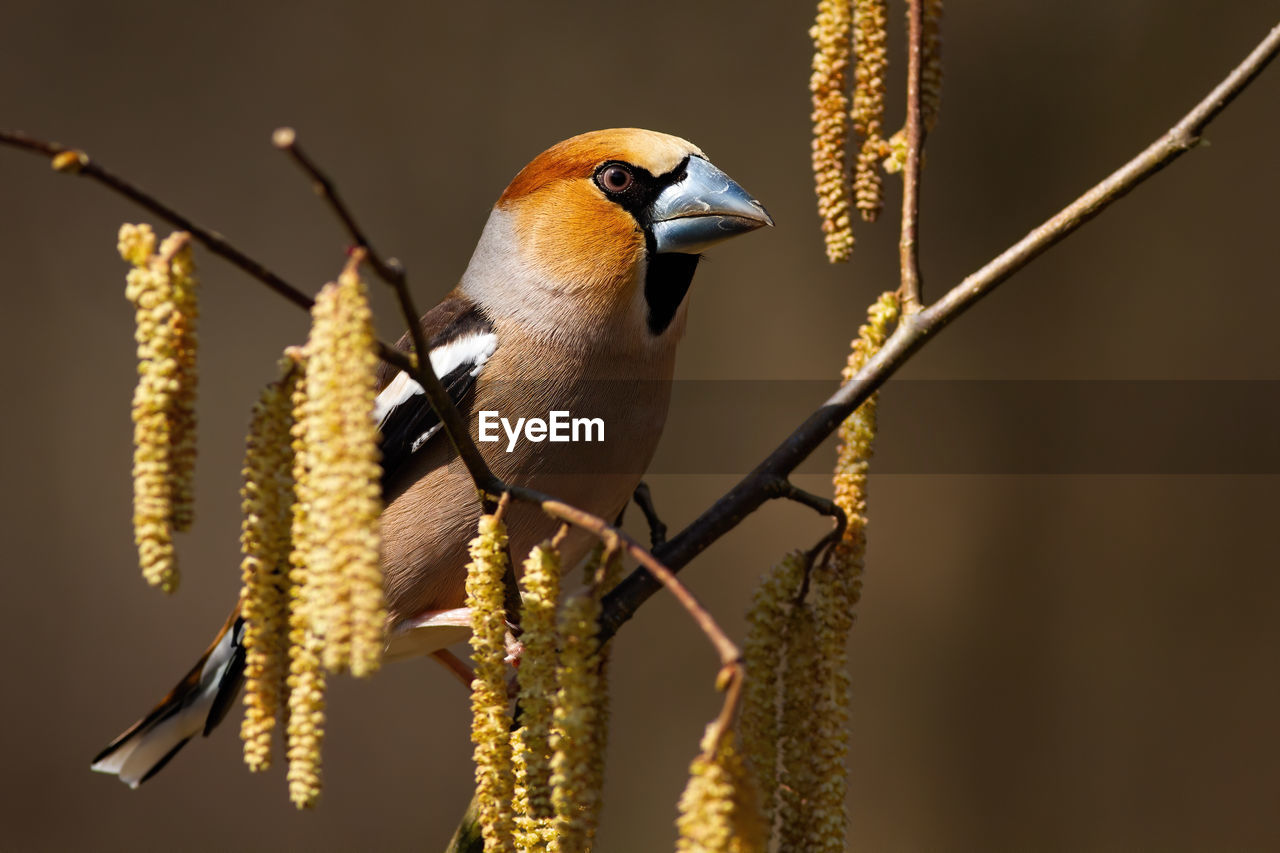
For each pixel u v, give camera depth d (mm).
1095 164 12336
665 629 11852
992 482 12336
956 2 12555
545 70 12789
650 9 12781
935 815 11750
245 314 12492
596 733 3811
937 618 12203
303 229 12641
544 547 3102
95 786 11672
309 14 12781
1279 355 11930
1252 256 12031
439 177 12711
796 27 12703
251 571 2775
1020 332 12461
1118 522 12047
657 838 11344
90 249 12547
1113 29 12297
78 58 12656
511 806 3125
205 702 6059
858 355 3865
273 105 12742
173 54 12727
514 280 5480
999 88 12500
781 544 12039
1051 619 12016
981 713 11922
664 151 5441
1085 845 11492
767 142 12695
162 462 2486
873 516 12398
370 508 2389
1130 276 12297
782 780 3375
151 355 2504
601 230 5359
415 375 2965
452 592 5430
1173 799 11445
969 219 12531
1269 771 11344
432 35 12766
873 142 3826
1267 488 11828
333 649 2334
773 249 12586
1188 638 11742
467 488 5312
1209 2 12070
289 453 2807
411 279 12586
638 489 5043
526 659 3074
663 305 5465
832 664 3393
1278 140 12008
